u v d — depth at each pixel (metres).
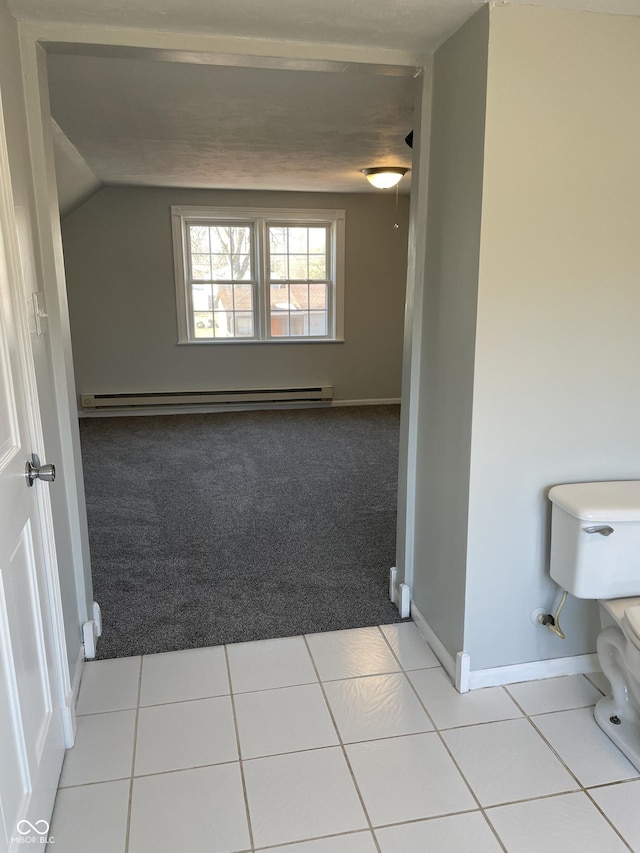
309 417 6.07
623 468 2.00
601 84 1.73
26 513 1.42
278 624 2.43
